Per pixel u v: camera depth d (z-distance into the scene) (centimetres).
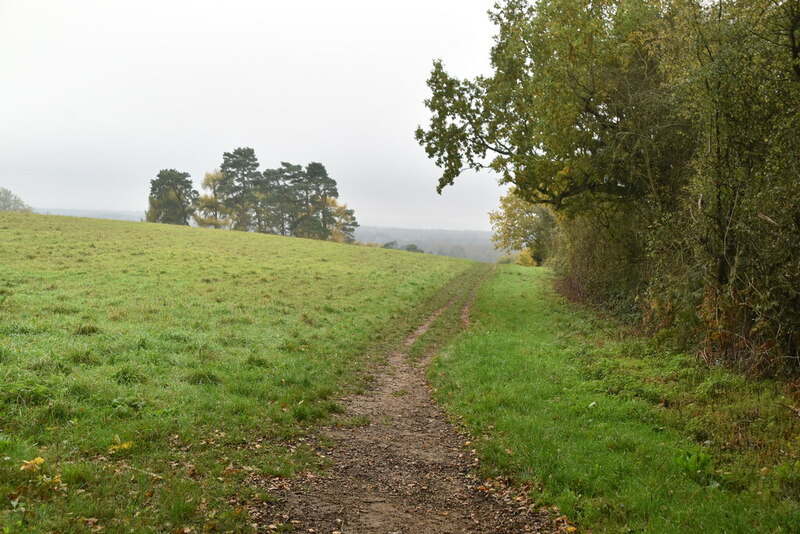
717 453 783
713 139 1364
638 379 1202
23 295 1753
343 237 10650
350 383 1238
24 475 578
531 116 2184
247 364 1215
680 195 1731
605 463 752
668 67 1499
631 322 1997
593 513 621
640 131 1852
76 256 2941
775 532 556
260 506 619
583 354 1482
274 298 2248
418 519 634
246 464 727
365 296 2608
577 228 3070
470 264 5959
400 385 1280
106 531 512
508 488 720
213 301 2034
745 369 1181
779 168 1130
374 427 967
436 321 2247
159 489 611
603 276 2603
